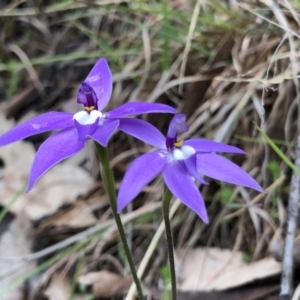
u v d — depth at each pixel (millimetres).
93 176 429
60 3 514
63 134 211
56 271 361
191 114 403
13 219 407
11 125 486
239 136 376
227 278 327
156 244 333
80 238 361
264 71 367
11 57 546
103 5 439
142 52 452
